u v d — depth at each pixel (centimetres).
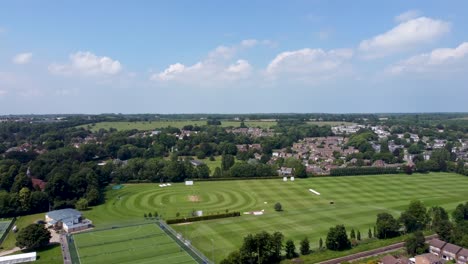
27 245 12256
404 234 13788
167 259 11462
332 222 15175
